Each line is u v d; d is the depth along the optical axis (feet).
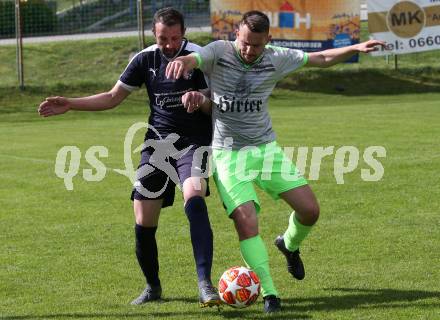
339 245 64.64
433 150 113.60
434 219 73.15
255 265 47.34
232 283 45.80
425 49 212.84
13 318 47.83
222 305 47.98
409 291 51.11
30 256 64.44
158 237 69.67
